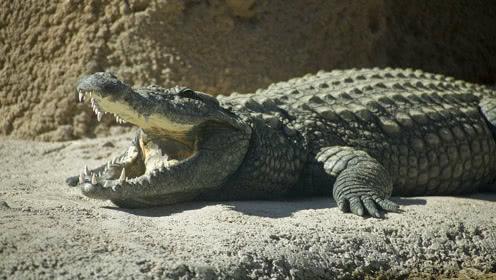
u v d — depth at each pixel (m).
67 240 18.06
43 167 31.81
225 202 24.78
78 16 38.25
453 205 25.44
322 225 21.94
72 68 38.06
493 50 50.06
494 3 50.09
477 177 29.53
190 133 24.05
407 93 29.45
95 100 21.86
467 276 22.08
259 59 38.47
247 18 38.66
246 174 25.08
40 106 38.62
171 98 23.47
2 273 16.14
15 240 17.59
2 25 39.69
